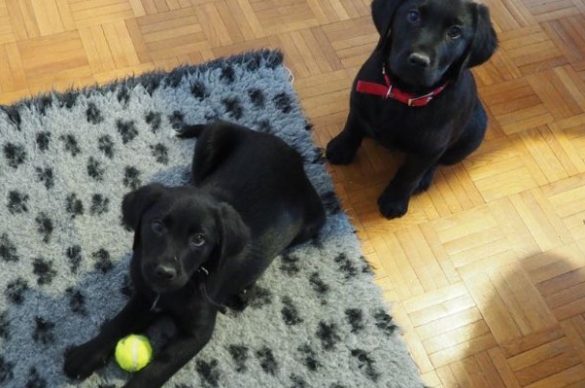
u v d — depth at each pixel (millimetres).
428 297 1389
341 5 1689
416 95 1247
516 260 1445
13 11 1580
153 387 1176
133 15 1610
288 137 1500
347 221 1426
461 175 1529
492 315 1387
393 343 1316
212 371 1254
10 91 1490
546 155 1570
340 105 1566
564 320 1395
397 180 1412
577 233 1488
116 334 1215
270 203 1214
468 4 1193
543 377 1341
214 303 1188
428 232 1455
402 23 1212
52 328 1257
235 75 1541
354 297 1350
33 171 1387
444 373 1325
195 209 1065
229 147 1282
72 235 1338
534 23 1737
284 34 1639
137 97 1479
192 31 1612
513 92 1639
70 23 1581
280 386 1258
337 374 1280
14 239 1320
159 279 1054
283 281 1351
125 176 1408
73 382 1214
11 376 1209
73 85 1512
